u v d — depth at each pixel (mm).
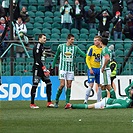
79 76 63469
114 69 59375
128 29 80500
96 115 39938
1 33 71688
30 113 42562
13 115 40656
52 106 50188
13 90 63281
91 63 51938
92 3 88062
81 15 80062
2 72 63281
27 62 64188
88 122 34750
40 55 49969
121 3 83438
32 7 83188
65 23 79875
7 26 68375
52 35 78312
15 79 63281
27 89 63375
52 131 29625
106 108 46719
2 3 77312
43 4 84250
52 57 66125
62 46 50188
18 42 66625
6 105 53438
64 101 60594
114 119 36719
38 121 35688
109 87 49031
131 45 71688
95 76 52562
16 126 32625
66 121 35531
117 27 78812
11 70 63344
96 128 31078
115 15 82750
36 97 63031
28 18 78375
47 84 50312
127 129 30453
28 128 31422
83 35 79562
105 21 77438
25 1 83625
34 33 78438
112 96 49031
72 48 50312
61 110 45656
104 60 48438
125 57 65062
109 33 77938
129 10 88625
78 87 63344
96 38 51406
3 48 67250
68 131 29516
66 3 79500
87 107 46875
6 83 63125
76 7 80125
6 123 34500
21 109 47469
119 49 74312
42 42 50219
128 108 46938
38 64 49688
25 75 64062
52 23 81250
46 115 40406
